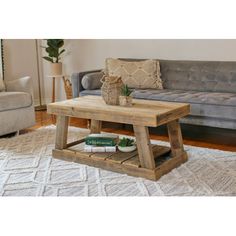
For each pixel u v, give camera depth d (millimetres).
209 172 2924
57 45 5289
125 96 3039
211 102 3543
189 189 2609
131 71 4477
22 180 2834
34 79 5941
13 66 5613
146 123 2707
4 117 4008
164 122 2773
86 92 4422
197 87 4223
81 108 3051
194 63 4277
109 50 5199
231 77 3996
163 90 4270
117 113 2848
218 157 3268
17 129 4184
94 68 5414
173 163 2992
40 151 3553
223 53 4344
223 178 2803
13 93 4141
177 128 3074
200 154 3354
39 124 4762
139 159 2873
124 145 3133
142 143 2789
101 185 2707
